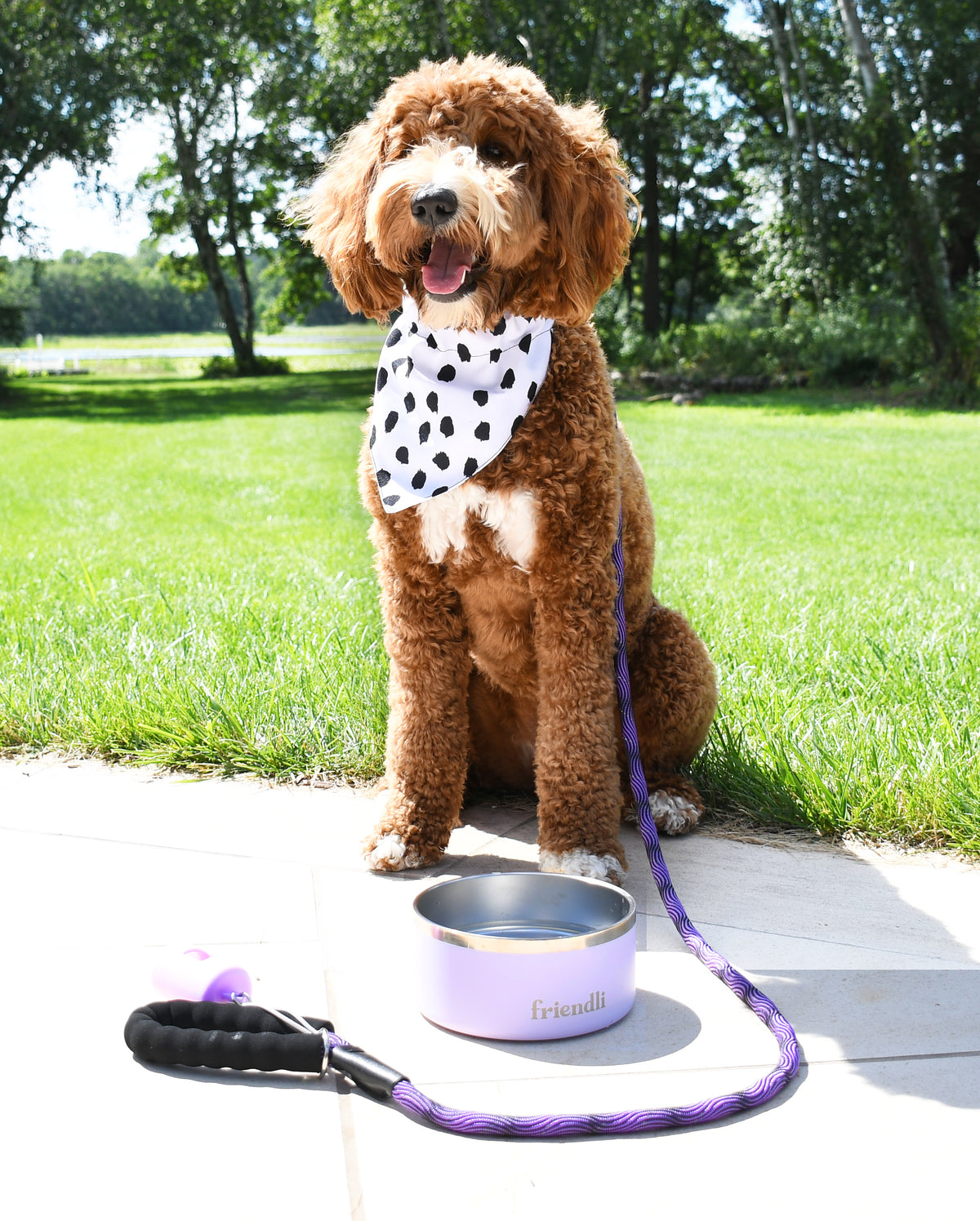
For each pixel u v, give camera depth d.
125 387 33.81
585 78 27.53
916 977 2.03
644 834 2.42
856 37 22.56
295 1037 1.67
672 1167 1.47
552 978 1.81
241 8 30.17
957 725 3.16
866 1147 1.51
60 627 4.38
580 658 2.52
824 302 26.86
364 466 2.69
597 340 2.68
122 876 2.47
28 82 27.20
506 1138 1.53
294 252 39.03
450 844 2.82
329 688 3.52
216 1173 1.46
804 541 7.62
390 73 26.94
